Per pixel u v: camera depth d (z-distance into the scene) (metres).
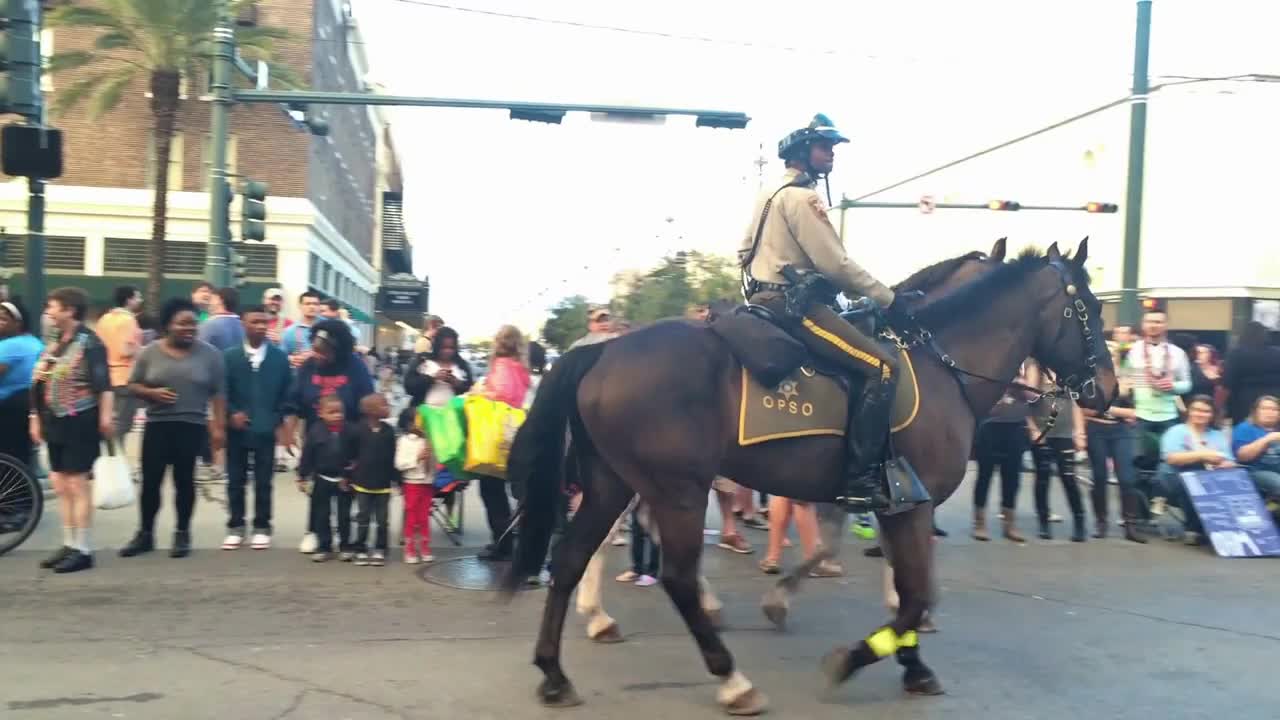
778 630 6.25
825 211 4.93
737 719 4.66
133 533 8.46
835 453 4.82
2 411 7.66
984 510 9.44
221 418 7.82
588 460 4.94
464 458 7.51
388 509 7.76
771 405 4.72
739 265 5.38
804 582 7.58
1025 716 4.77
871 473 4.79
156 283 22.47
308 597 6.69
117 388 10.20
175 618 6.11
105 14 20.94
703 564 8.25
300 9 27.16
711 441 4.68
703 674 5.32
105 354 7.25
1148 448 10.01
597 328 9.03
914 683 5.05
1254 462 9.65
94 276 26.44
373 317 49.56
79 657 5.32
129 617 6.10
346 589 6.92
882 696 5.03
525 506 4.78
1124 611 6.84
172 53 21.41
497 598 4.87
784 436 4.71
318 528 7.72
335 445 7.67
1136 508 9.66
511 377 8.16
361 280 43.12
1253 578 7.97
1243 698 5.06
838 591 7.32
